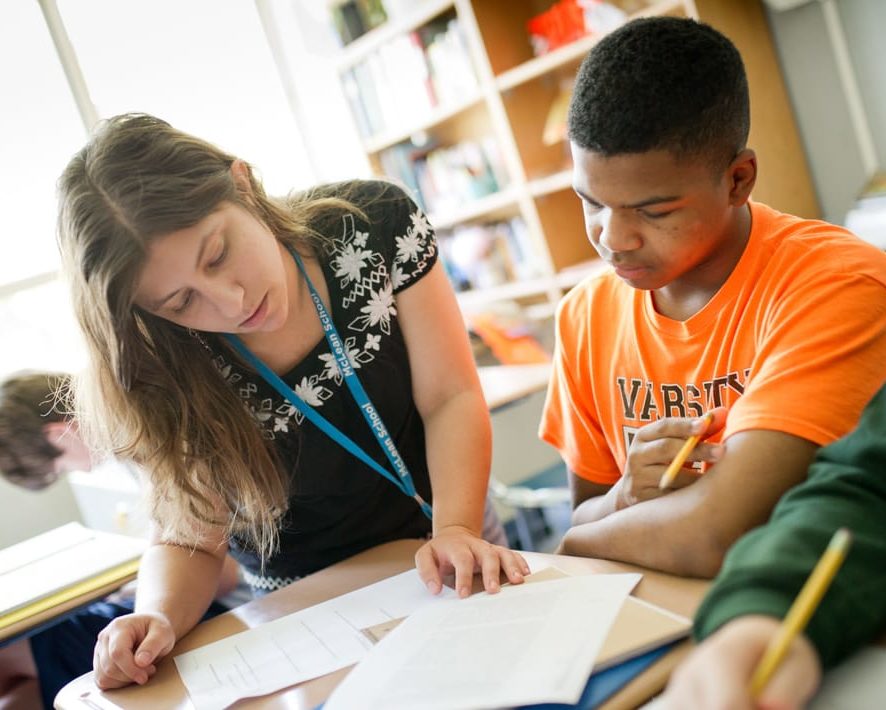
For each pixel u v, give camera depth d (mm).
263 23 3934
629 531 791
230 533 1139
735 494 713
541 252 3191
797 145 2617
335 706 673
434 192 3588
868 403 664
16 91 3373
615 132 756
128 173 911
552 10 2906
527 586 804
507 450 2307
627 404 1001
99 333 1029
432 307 1144
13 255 3352
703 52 759
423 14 3158
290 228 1090
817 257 824
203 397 1081
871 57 2430
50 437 2016
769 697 421
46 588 1436
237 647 900
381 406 1141
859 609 520
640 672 613
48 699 1630
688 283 916
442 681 657
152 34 3666
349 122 4047
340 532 1161
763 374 776
